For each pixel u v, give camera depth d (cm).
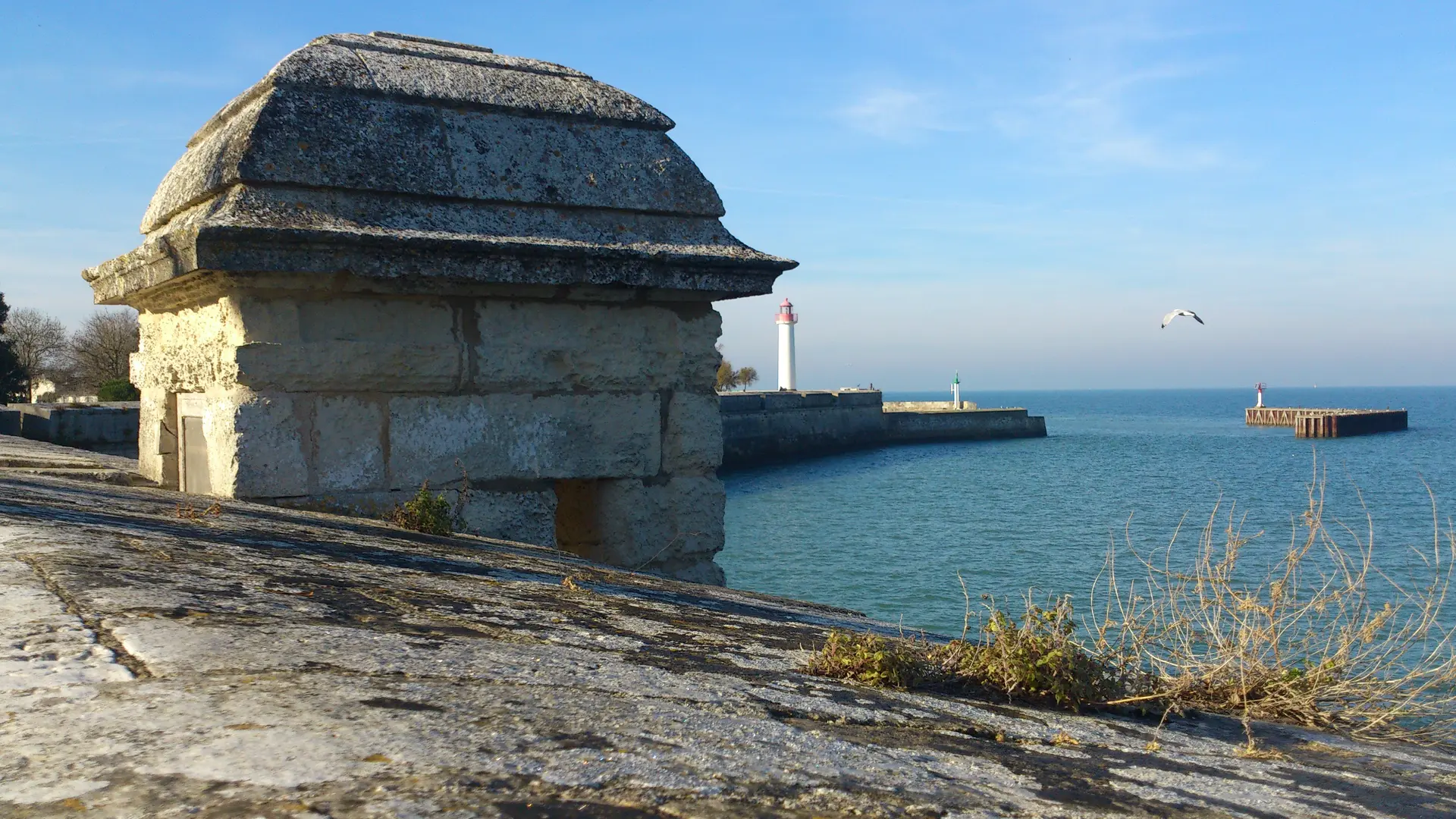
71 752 135
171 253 484
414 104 526
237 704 158
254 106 500
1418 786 245
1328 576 481
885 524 2989
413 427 522
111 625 192
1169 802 189
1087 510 3250
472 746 154
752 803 150
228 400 486
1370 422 8831
